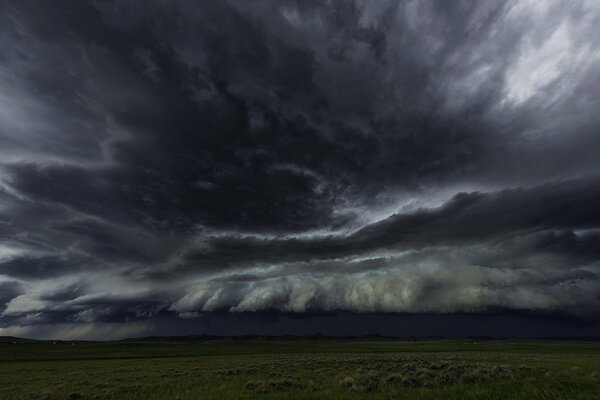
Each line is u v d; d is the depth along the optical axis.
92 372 40.31
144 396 19.64
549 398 15.59
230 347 146.50
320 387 19.59
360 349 125.31
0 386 30.86
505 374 21.12
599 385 17.81
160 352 107.81
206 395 18.78
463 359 41.22
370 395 16.83
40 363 66.69
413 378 20.23
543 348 119.44
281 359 53.03
